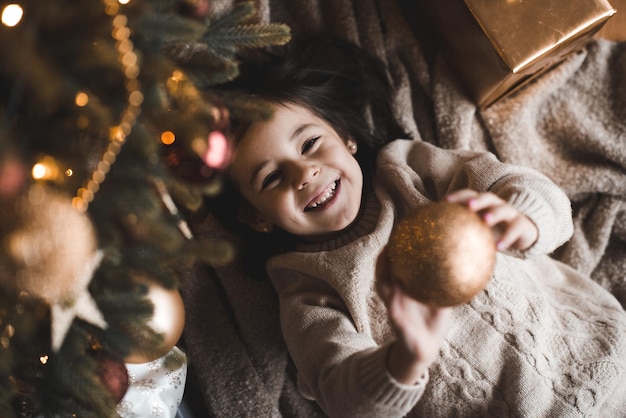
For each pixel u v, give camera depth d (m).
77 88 0.57
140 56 0.60
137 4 0.60
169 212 0.71
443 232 0.61
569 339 0.95
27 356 0.66
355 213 0.96
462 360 0.92
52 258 0.50
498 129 1.15
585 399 0.90
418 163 1.07
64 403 0.68
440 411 0.93
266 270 1.11
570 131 1.15
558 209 0.90
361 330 0.93
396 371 0.71
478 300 0.94
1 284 0.54
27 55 0.52
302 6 1.19
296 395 1.15
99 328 0.65
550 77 1.12
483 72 1.07
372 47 1.18
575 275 1.08
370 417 0.76
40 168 0.55
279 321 1.13
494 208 0.78
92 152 0.60
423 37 1.21
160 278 0.67
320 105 1.02
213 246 0.65
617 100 1.13
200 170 0.69
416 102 1.21
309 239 1.05
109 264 0.63
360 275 0.95
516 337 0.92
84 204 0.56
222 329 1.12
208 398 1.10
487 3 0.98
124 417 0.80
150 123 0.64
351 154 1.05
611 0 1.08
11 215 0.51
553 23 0.96
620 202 1.16
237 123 0.92
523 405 0.89
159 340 0.65
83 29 0.57
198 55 0.70
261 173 0.93
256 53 1.14
